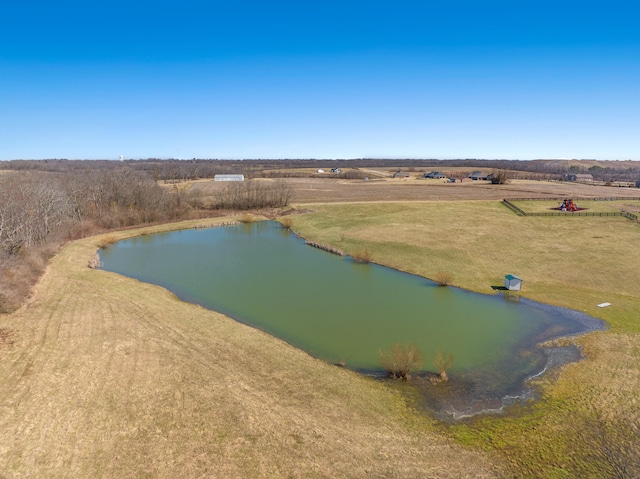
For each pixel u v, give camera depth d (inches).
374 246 2075.5
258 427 684.7
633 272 1557.6
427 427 717.3
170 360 905.5
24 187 2122.3
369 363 956.6
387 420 732.0
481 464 618.5
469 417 747.4
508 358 976.9
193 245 2229.3
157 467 592.4
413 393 828.0
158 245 2230.6
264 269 1743.4
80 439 647.1
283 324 1173.1
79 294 1330.0
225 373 859.4
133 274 1663.4
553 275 1574.8
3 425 669.9
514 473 598.5
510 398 810.2
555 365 933.8
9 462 591.2
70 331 1037.8
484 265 1726.1
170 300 1331.2
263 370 882.1
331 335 1102.4
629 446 647.1
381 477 585.3
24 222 1780.3
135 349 952.3
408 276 1635.1
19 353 911.0
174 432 668.7
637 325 1121.4
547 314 1234.0
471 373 909.8
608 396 783.1
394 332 1123.3
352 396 800.9
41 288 1365.7
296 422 703.7
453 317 1225.4
